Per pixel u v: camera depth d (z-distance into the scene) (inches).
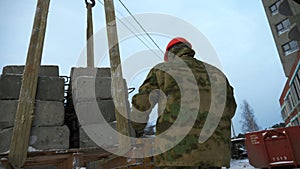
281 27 903.1
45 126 95.1
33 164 117.5
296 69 423.8
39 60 100.3
